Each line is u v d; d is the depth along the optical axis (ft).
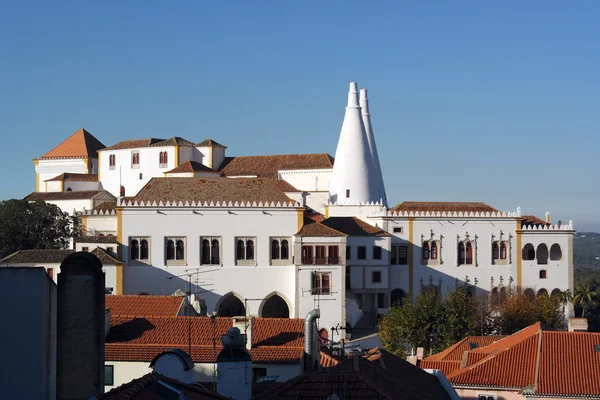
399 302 505.66
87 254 102.17
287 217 494.59
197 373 190.08
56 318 106.22
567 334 247.29
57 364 100.94
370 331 491.31
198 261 491.31
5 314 105.09
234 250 492.95
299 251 484.74
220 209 492.54
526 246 579.89
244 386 151.84
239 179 513.86
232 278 491.31
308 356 210.59
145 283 487.61
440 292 561.84
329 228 492.95
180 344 208.23
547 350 241.14
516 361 240.53
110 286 472.85
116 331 217.15
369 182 643.04
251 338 219.41
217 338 211.61
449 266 568.41
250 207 493.36
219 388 151.64
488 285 570.87
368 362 164.55
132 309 275.80
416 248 565.94
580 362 236.63
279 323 232.32
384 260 548.31
